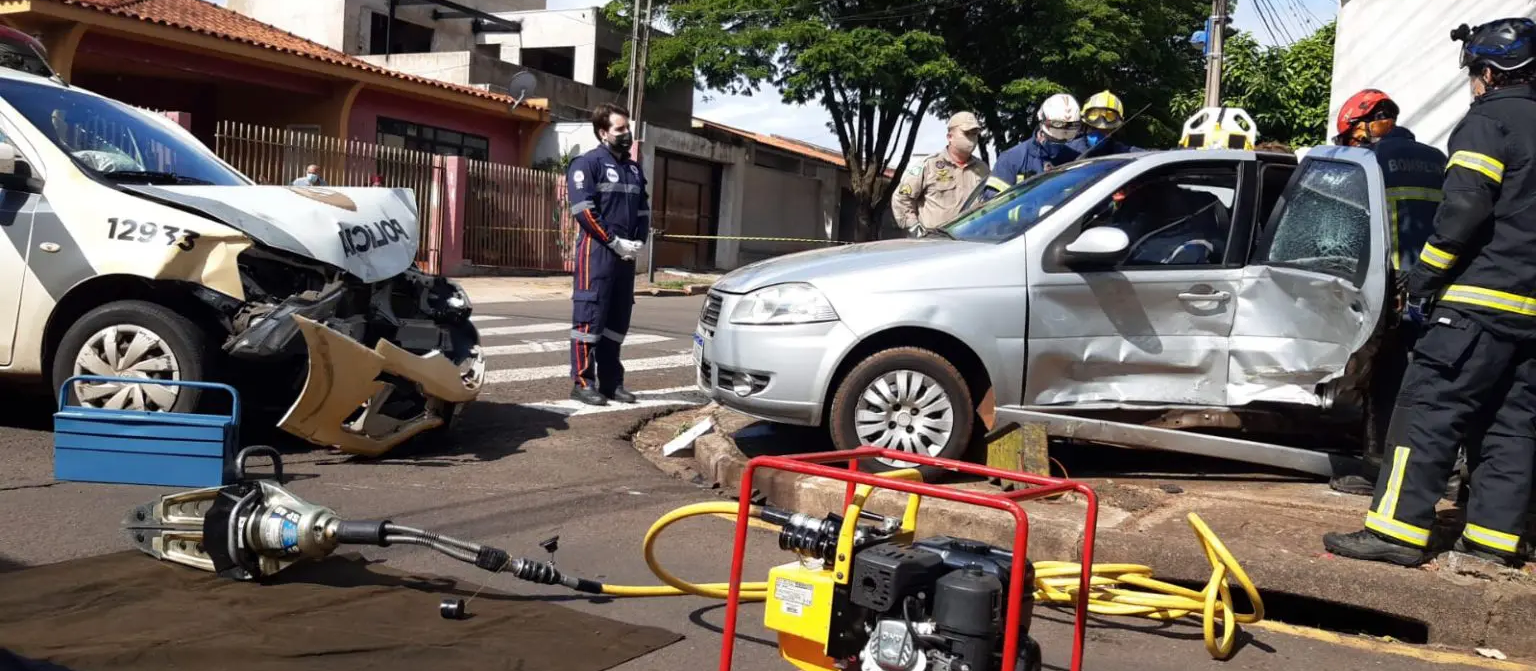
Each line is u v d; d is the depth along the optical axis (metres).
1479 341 4.32
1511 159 4.26
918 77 24.97
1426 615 4.30
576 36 31.86
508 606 4.13
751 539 5.21
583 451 6.95
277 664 3.45
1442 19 10.70
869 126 28.31
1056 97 7.78
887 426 5.90
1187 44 28.06
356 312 6.45
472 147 25.03
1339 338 5.52
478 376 7.11
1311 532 5.00
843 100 27.50
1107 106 7.82
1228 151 6.19
